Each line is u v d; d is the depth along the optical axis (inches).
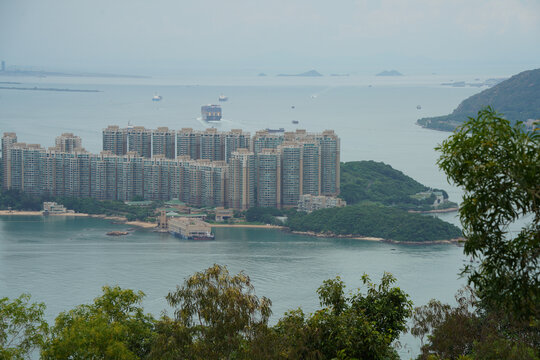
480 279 2687.0
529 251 2509.8
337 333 3373.5
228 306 3292.3
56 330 3754.9
